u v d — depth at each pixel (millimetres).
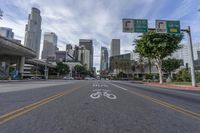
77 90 13906
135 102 8055
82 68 135625
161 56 34156
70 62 154625
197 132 3869
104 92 12555
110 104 7301
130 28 22281
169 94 12789
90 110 5988
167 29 22578
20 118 4793
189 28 23359
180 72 50438
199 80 38156
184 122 4688
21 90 13453
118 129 3969
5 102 7469
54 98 8852
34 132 3686
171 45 31438
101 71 184500
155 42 31922
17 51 53156
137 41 35719
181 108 6785
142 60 88062
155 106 7090
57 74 108250
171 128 4117
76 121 4566
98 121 4605
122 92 13094
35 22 187750
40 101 7789
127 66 100500
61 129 3900
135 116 5254
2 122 4398
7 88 15609
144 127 4152
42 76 101562
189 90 18266
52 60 127625
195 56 91750
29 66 121812
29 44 179250
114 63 107750
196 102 8680
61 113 5461
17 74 52656
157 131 3881
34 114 5277
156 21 22594
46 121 4527
